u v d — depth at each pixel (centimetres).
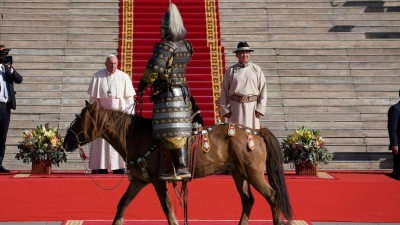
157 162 2533
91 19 6038
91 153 4297
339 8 6175
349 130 5162
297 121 5219
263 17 6103
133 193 2620
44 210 3112
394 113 4409
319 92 5438
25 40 5753
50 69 5503
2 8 6025
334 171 4753
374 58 5744
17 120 5100
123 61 5609
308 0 6234
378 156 4994
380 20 6091
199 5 6247
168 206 2544
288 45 5859
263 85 3962
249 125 3944
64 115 5166
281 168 2588
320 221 2994
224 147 2569
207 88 5431
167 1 6269
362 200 3434
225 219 3002
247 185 2694
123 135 2577
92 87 4294
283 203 2548
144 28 5997
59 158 4275
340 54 5759
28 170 4744
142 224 2880
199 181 3875
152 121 2509
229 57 5744
